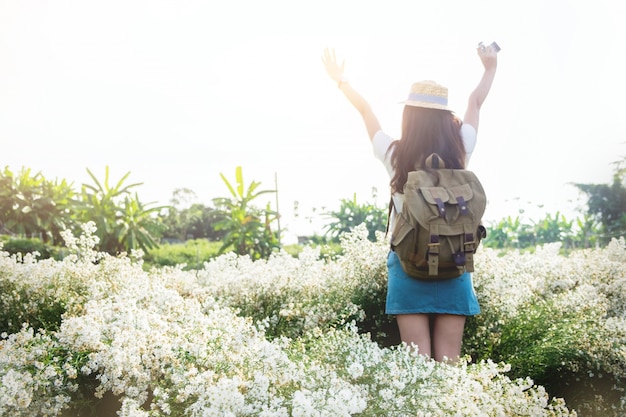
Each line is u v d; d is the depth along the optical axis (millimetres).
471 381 2180
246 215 12633
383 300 3473
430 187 2492
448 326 2699
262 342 2312
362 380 2260
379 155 2814
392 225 2801
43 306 3381
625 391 3006
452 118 2793
